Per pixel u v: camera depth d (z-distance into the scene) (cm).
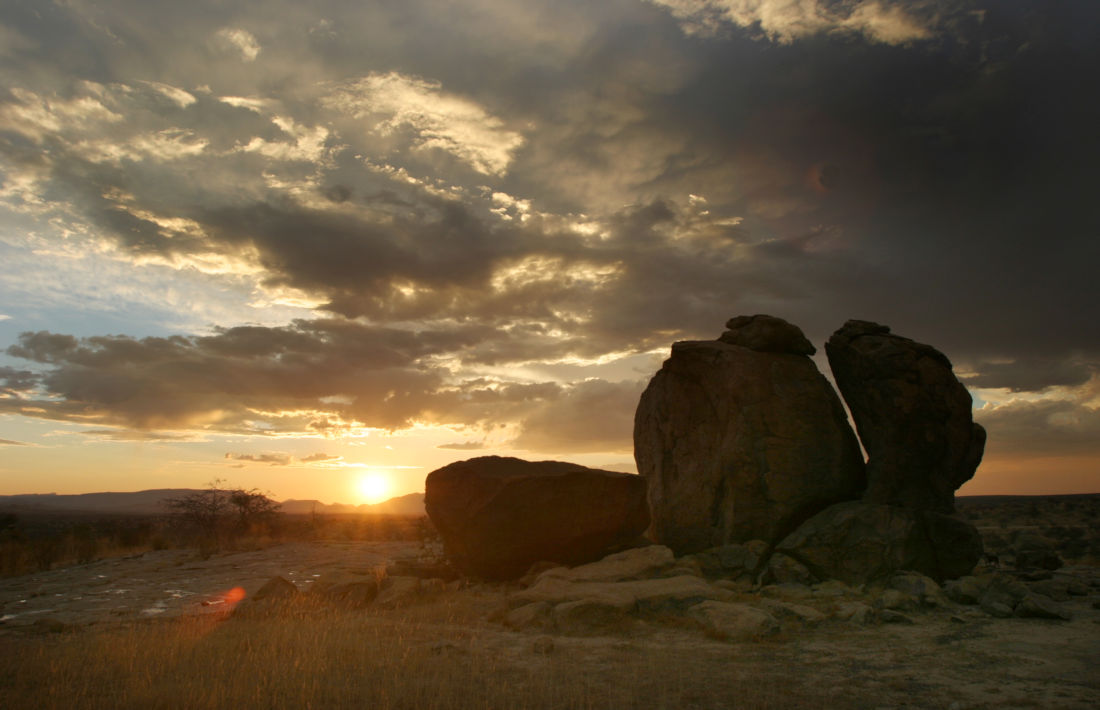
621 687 870
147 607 1605
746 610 1224
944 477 1761
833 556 1616
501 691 838
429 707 770
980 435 1830
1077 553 2959
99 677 910
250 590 1834
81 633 1245
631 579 1544
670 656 1035
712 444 1977
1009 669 948
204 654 1013
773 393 1912
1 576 2427
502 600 1594
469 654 1062
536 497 1845
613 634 1202
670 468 2094
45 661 977
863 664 984
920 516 1664
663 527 2006
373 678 901
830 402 1961
